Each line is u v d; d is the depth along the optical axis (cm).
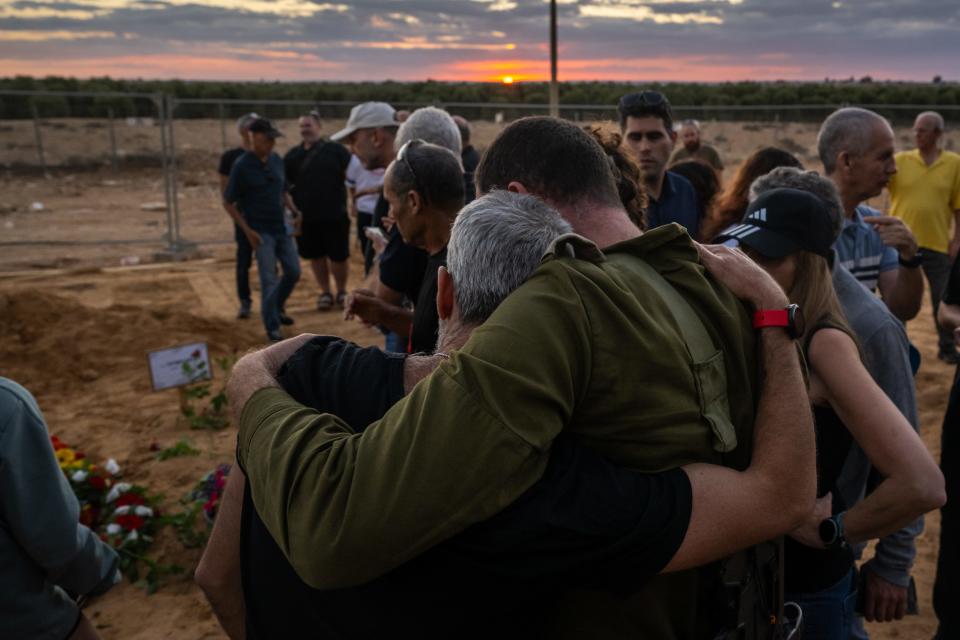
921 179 683
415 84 5059
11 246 1353
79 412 595
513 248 131
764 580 143
